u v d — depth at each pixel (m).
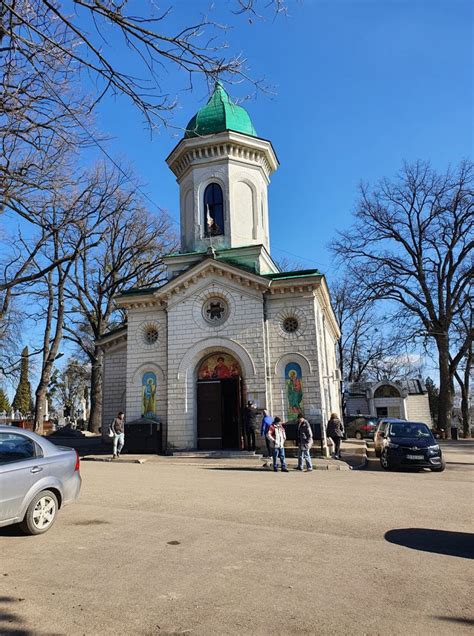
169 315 23.11
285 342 21.77
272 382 21.55
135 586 5.52
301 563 6.38
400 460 17.38
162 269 37.47
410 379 50.31
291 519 8.99
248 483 13.53
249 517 9.12
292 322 22.08
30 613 4.81
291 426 20.75
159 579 5.75
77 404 73.31
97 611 4.86
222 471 16.62
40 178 10.53
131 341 24.00
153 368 23.48
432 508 10.18
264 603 5.06
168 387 22.52
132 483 13.37
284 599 5.17
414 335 35.22
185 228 26.41
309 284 21.62
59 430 33.28
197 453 20.69
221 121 25.75
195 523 8.57
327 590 5.44
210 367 22.83
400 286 36.09
